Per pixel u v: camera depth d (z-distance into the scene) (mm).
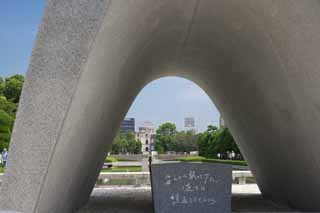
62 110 3498
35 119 3535
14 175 3564
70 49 3469
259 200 7469
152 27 4781
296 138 4969
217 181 4871
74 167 4445
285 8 3771
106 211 5965
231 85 6512
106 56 3854
